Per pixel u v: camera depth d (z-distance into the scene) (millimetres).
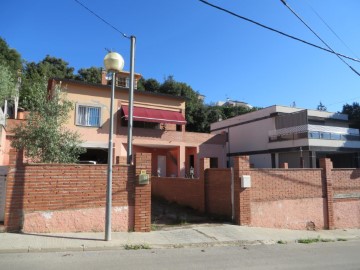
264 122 34406
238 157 11578
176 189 15758
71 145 12852
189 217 12469
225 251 8289
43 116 12602
